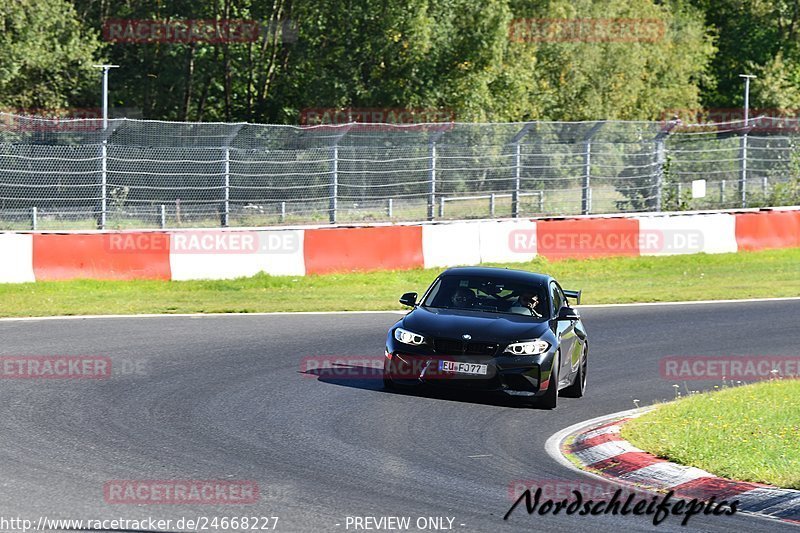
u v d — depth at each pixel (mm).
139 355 23250
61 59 73812
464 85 79312
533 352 19438
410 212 51500
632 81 102812
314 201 50375
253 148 49844
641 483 14195
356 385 20703
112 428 15930
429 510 12125
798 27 125062
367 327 29219
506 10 80438
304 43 81812
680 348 28000
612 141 56031
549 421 18594
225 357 23484
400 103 77562
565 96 98375
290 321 29922
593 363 25750
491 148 53344
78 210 45750
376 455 14961
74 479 12852
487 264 44594
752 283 42375
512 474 14273
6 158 44875
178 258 37750
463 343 19453
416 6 76688
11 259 35156
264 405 18359
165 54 85062
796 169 60406
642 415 18641
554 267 45531
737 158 58719
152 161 46531
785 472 14047
